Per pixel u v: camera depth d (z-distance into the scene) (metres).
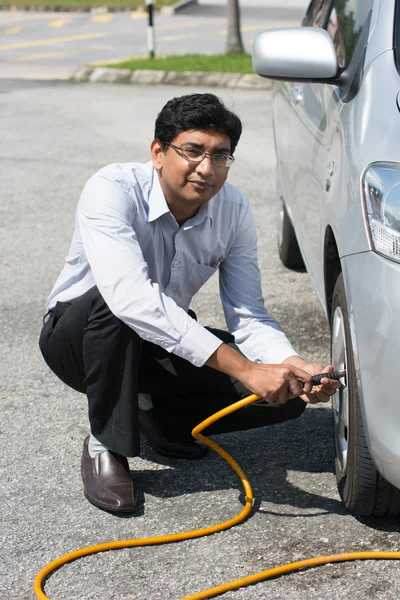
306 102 4.03
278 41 3.17
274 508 2.92
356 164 2.69
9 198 6.99
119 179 2.82
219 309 4.80
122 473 2.96
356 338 2.50
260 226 6.22
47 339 3.00
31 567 2.64
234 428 3.12
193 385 3.01
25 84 13.06
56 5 26.17
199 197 2.71
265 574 2.53
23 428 3.52
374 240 2.48
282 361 2.91
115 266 2.71
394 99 2.76
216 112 2.62
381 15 3.20
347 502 2.78
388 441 2.41
